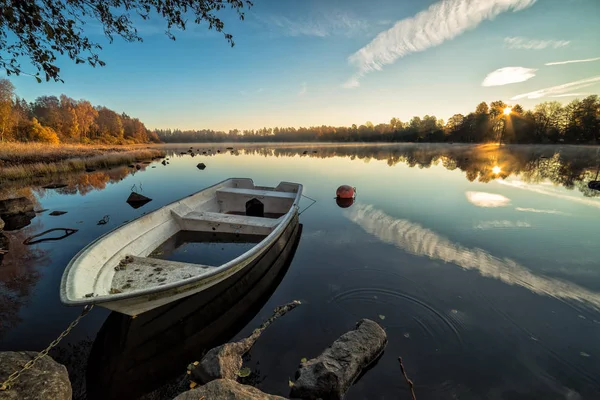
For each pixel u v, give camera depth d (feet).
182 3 11.75
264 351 10.85
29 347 11.16
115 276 12.70
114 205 36.60
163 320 12.42
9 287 15.93
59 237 24.31
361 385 9.29
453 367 10.11
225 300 14.39
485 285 15.69
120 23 11.44
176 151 153.07
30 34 9.70
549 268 17.61
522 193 39.88
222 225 21.22
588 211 30.42
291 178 57.21
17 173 53.36
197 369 9.60
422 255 19.75
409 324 12.42
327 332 11.94
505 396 9.02
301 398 8.73
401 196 39.14
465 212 30.55
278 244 19.56
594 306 13.74
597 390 9.27
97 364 10.31
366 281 16.20
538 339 11.57
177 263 13.71
